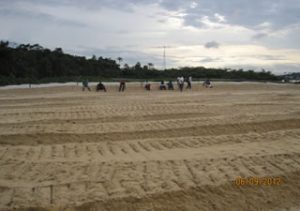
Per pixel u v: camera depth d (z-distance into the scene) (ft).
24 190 20.57
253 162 26.27
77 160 27.14
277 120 44.62
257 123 42.83
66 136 36.09
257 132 38.93
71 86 138.41
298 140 34.06
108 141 34.27
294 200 20.40
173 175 23.16
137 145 32.19
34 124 42.68
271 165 25.66
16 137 35.40
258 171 24.23
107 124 42.34
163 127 40.52
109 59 301.22
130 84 149.59
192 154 28.76
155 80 187.32
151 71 260.62
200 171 24.02
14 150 30.32
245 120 44.80
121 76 245.65
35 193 20.12
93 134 36.94
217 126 40.93
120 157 28.09
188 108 57.93
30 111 55.21
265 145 31.96
